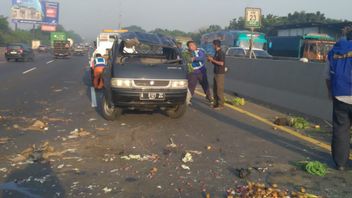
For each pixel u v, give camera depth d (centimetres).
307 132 829
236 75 1466
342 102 564
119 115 902
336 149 582
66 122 877
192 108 1109
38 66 2891
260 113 1052
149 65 881
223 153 658
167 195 477
